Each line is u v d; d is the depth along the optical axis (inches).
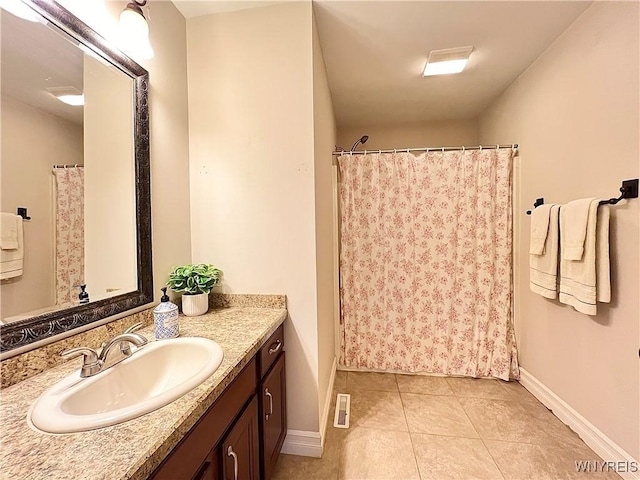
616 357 55.1
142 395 37.5
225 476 34.6
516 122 89.2
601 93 57.5
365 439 64.6
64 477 19.5
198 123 63.5
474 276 89.0
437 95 101.4
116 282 45.0
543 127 75.9
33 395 29.1
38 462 20.8
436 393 82.2
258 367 46.8
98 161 42.2
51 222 35.6
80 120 39.5
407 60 80.1
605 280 54.5
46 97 35.1
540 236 70.3
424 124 127.9
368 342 94.8
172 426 24.8
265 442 48.1
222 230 63.0
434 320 91.5
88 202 40.6
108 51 43.1
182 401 28.3
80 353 31.8
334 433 66.7
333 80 90.8
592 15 59.4
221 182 62.8
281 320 56.8
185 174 62.4
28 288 32.9
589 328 61.5
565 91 67.6
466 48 74.4
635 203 50.8
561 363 70.1
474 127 124.3
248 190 61.8
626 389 53.1
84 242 39.9
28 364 32.3
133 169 48.3
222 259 63.2
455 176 88.9
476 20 64.4
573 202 60.7
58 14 35.6
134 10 42.3
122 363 36.1
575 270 60.2
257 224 61.7
